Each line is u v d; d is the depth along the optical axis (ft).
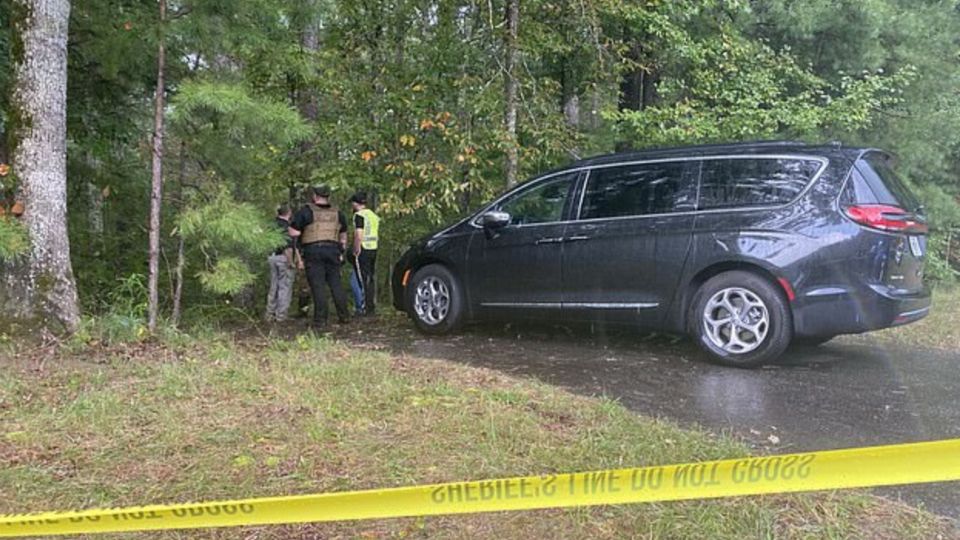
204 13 20.85
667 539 9.05
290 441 12.21
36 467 11.07
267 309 29.35
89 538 9.04
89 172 29.84
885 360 20.24
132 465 11.22
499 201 23.94
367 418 13.39
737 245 18.89
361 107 30.68
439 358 20.33
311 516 7.96
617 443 12.32
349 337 24.57
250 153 22.93
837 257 17.78
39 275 18.63
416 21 30.81
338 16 30.58
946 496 10.71
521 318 23.16
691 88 34.55
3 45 23.07
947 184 47.06
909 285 18.47
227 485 10.53
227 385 15.30
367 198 32.40
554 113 31.53
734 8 34.01
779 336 18.44
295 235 27.12
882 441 13.38
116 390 14.85
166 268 25.48
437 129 29.91
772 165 19.21
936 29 41.65
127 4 23.89
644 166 21.08
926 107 40.32
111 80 26.55
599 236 21.21
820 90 36.52
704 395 16.34
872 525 9.59
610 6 30.55
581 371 18.67
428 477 10.81
